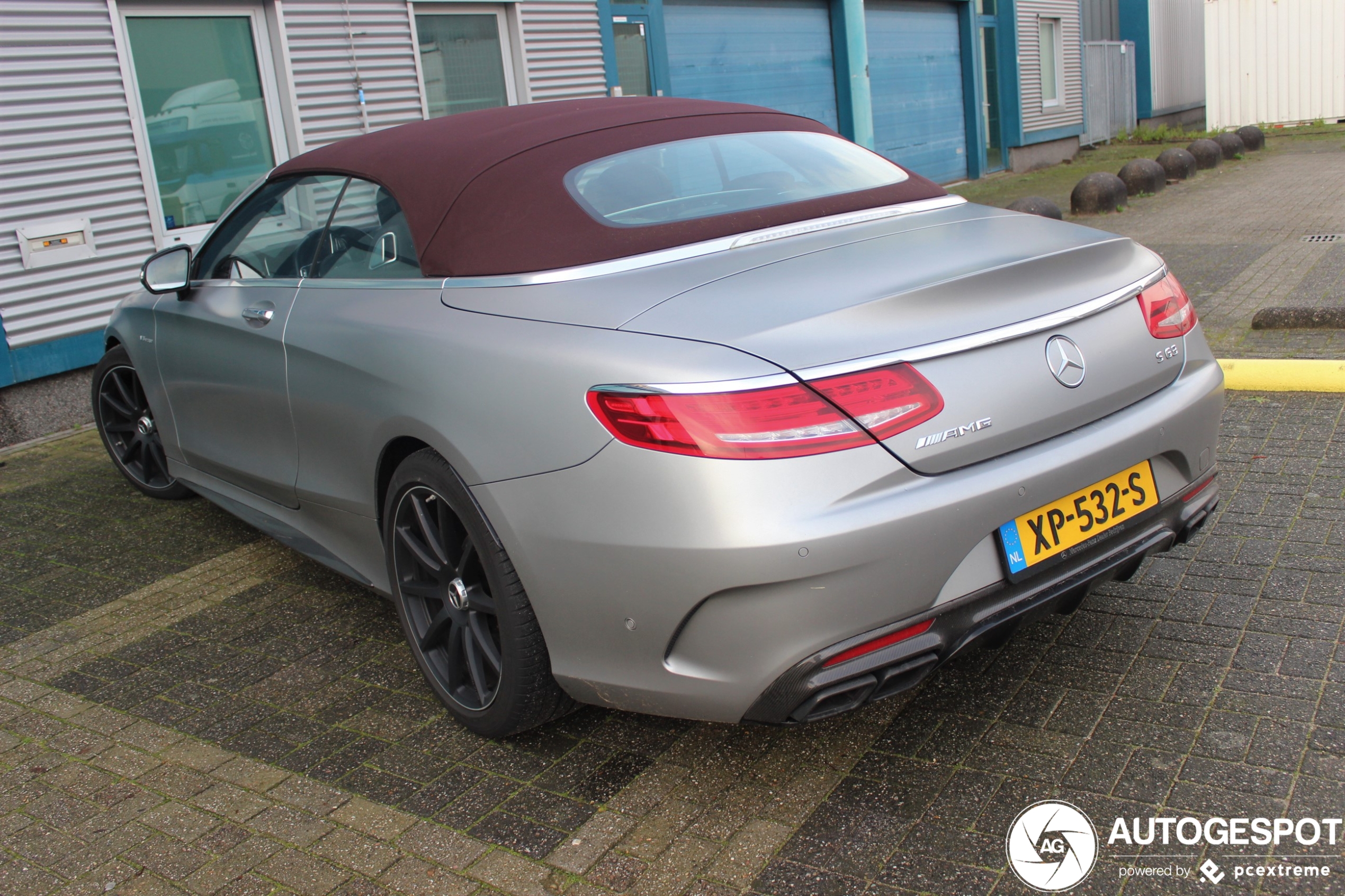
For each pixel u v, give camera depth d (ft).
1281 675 8.46
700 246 8.32
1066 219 37.52
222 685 10.19
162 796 8.43
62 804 8.43
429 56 27.30
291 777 8.55
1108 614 9.77
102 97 20.43
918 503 6.65
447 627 8.98
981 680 8.94
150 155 21.34
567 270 8.19
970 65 53.26
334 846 7.63
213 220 22.94
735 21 38.99
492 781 8.26
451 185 9.33
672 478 6.60
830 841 7.17
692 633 6.88
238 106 23.20
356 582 10.48
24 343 19.54
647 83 35.19
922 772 7.80
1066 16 62.23
